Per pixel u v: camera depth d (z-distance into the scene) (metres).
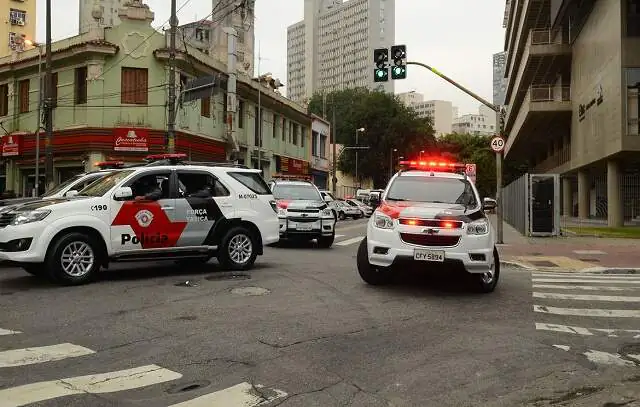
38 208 8.83
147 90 26.84
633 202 30.94
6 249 8.59
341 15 129.00
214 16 49.34
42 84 28.17
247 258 10.96
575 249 16.75
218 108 31.62
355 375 4.98
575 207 45.19
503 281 10.62
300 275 10.44
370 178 71.81
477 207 9.48
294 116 42.91
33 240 8.62
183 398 4.38
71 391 4.51
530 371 5.18
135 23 26.73
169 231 9.91
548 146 54.75
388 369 5.16
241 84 33.19
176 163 10.48
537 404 4.41
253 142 35.62
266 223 11.20
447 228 8.41
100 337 6.11
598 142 29.95
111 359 5.36
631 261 14.07
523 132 46.88
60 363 5.22
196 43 43.81
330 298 8.34
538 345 6.06
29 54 29.28
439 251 8.35
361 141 67.12
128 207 9.50
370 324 6.82
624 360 5.62
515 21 48.81
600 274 12.34
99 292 8.53
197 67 28.67
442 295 8.80
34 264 9.40
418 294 8.80
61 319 6.86
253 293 8.61
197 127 29.25
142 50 26.77
